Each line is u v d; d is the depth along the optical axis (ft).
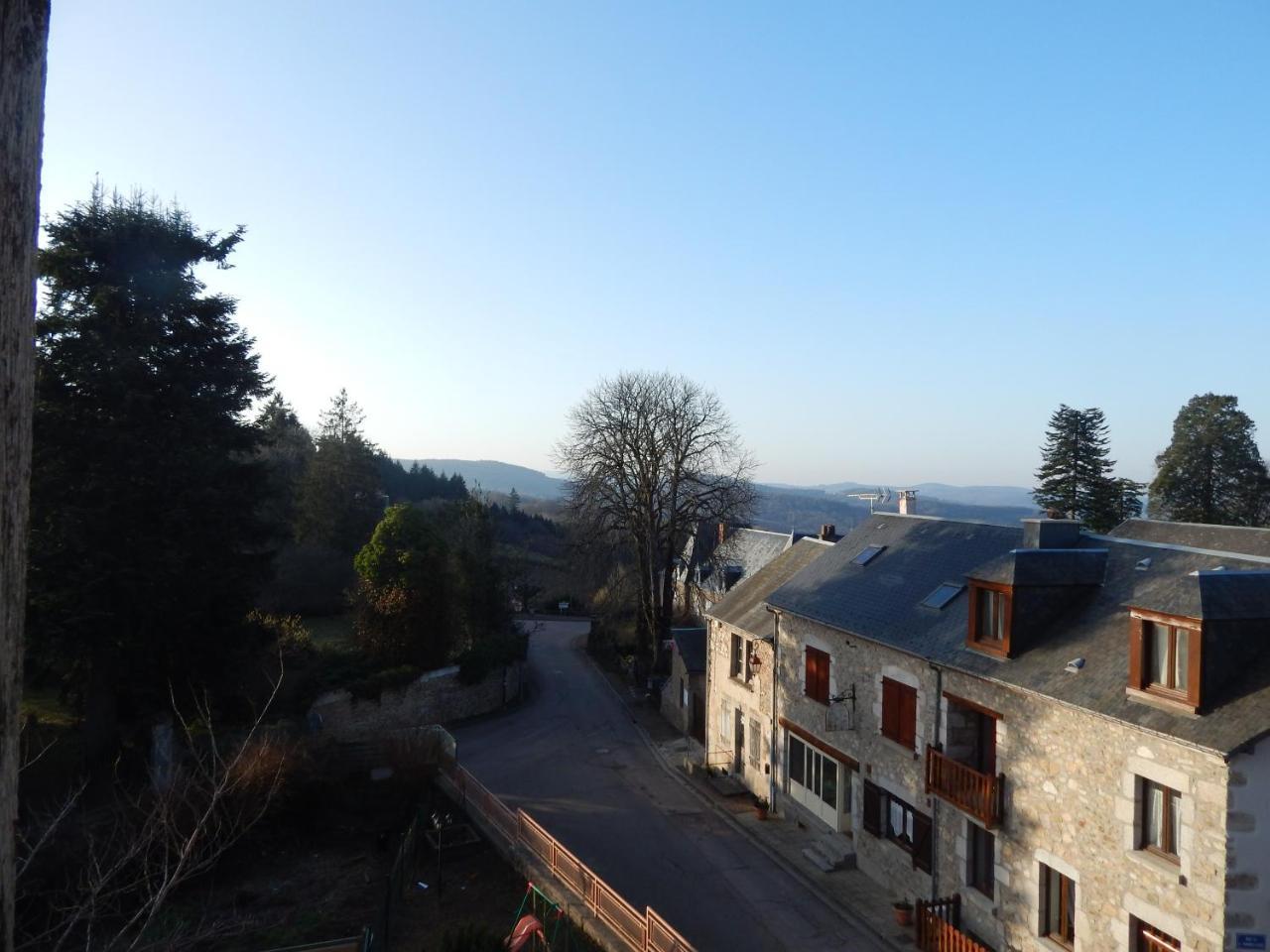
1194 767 37.63
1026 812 47.78
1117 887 41.42
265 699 86.53
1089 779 43.45
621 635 155.94
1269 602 39.42
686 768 94.73
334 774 76.69
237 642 79.10
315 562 139.44
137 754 75.05
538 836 64.34
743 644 90.63
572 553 134.00
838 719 68.13
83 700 76.07
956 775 52.37
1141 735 40.32
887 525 82.48
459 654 118.32
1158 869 39.17
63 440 68.33
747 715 87.66
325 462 168.45
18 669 10.23
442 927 57.16
